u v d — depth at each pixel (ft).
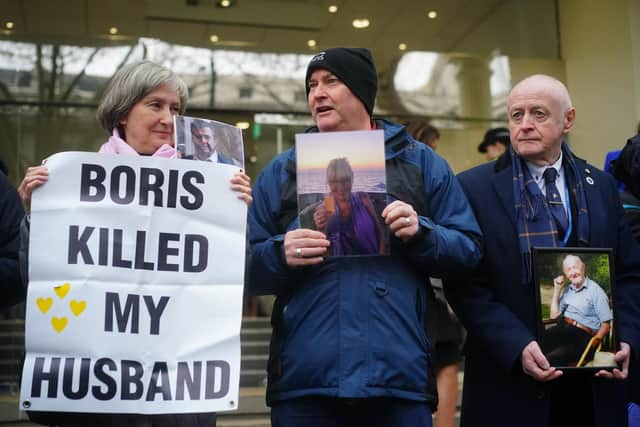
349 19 31.22
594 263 8.66
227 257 7.82
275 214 8.79
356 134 8.09
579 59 30.60
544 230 8.93
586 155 30.14
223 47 31.42
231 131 8.30
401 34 31.65
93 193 7.65
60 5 30.12
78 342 7.34
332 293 8.13
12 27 30.42
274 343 8.45
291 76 31.96
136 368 7.39
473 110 32.53
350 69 8.73
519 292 8.86
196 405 7.45
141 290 7.55
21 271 7.72
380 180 8.01
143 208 7.70
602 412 8.71
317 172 8.08
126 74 8.48
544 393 8.57
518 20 31.63
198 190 7.86
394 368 7.89
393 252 8.35
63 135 31.40
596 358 8.48
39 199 7.54
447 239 8.20
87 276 7.47
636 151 10.28
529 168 9.32
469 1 31.17
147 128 8.38
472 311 8.92
